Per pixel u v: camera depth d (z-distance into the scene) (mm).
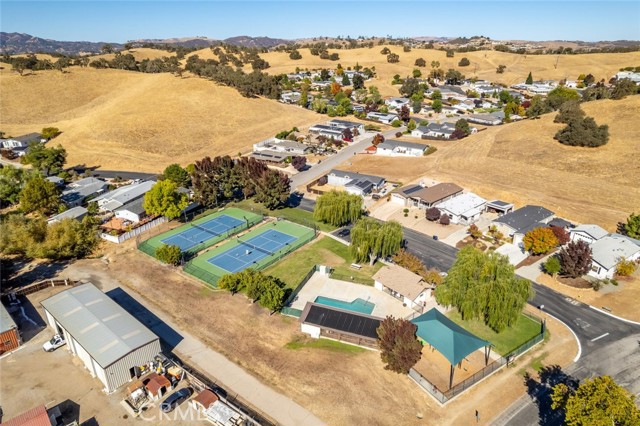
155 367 41500
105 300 48031
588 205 80438
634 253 61250
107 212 82312
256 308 52500
